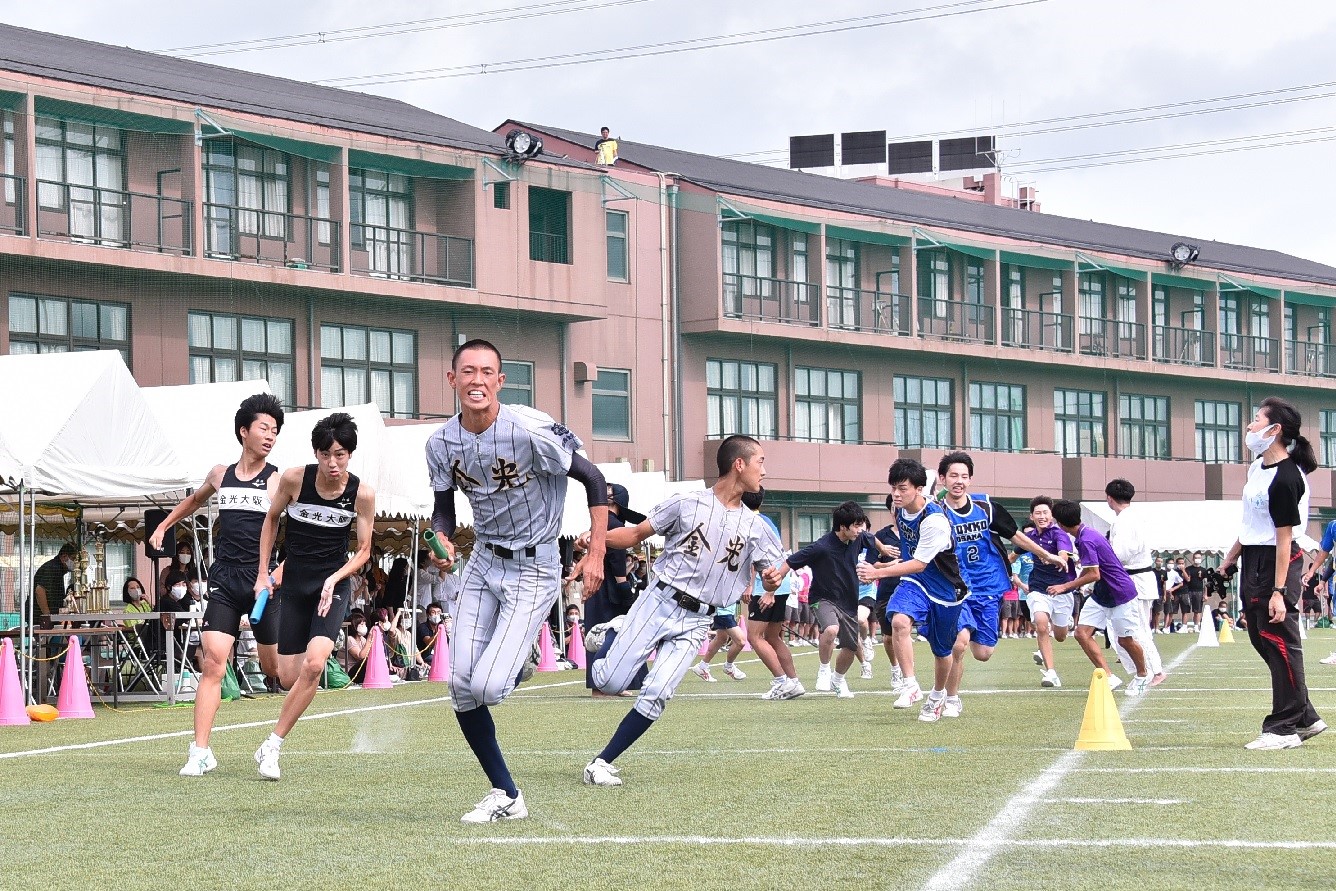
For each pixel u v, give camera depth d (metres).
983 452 53.34
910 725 12.97
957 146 67.38
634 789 8.82
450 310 40.00
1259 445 10.60
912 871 6.16
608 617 18.09
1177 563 42.91
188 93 33.66
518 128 46.41
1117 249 56.50
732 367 47.69
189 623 19.44
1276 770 9.25
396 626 23.95
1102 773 9.29
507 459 7.59
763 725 13.23
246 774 9.95
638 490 31.53
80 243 32.09
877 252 51.44
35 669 19.00
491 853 6.74
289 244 36.44
